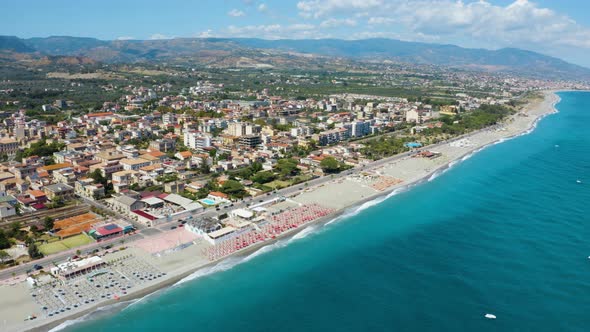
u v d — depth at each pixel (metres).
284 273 190.12
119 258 193.38
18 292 165.38
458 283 180.75
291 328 152.62
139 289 170.50
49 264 186.50
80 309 157.00
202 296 171.00
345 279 185.00
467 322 155.62
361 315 160.12
